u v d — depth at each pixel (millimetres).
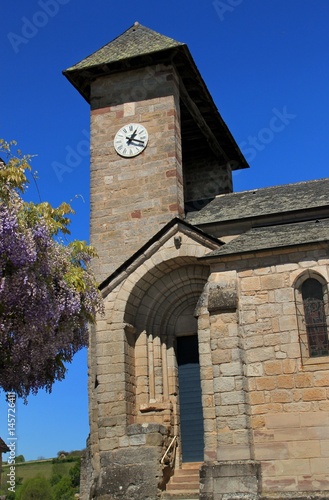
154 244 19625
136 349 20141
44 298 13453
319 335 15891
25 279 12977
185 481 18719
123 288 19766
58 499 44938
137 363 20000
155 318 20641
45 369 14812
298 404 15336
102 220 22125
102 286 19828
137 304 20234
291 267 16297
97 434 19641
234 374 15680
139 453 18141
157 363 20203
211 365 16891
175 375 20406
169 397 20109
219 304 16297
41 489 44500
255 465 14875
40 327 13445
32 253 12992
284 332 15906
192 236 19328
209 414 16578
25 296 13227
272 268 16469
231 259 16844
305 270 16156
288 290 16172
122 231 21812
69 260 14781
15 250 12820
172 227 19578
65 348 14719
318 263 16125
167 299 20625
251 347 16062
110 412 18844
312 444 14961
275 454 15148
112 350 19375
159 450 18172
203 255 18438
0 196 13000
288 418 15305
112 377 19141
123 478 17984
